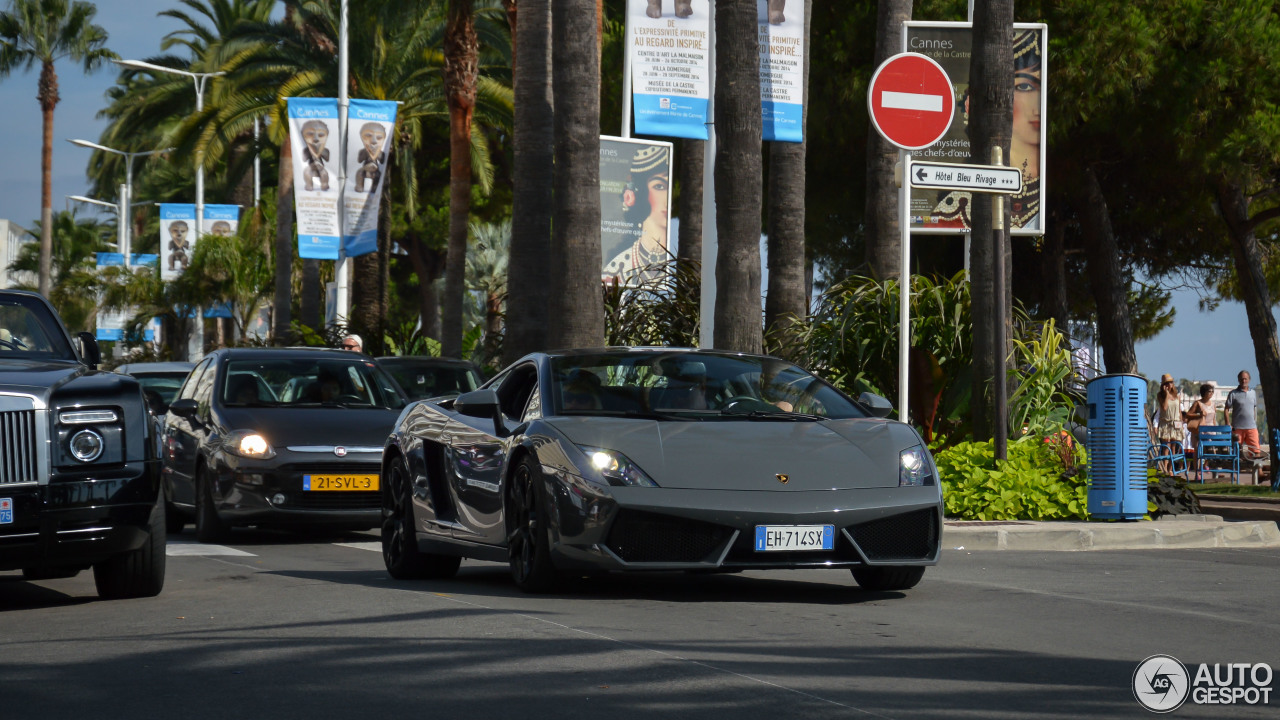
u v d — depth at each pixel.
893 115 27.92
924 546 18.12
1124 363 60.72
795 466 17.92
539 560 18.45
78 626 16.84
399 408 32.75
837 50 59.75
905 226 28.33
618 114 73.44
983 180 28.66
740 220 33.56
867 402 20.53
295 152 67.69
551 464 18.20
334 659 14.04
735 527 17.20
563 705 11.82
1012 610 17.73
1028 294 69.94
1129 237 68.94
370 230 68.06
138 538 18.58
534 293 46.28
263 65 90.31
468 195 67.19
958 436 32.97
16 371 19.11
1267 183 63.56
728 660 13.83
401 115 89.44
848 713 11.49
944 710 11.63
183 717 11.63
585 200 39.38
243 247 109.12
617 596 18.78
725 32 33.56
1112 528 27.39
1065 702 11.99
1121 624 16.64
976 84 31.62
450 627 15.91
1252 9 53.56
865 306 34.31
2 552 17.73
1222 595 19.66
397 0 82.81
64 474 18.09
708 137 38.81
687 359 20.91
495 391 21.52
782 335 36.44
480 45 86.38
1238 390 60.97
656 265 44.75
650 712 11.54
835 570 22.39
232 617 17.20
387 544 22.70
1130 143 55.88
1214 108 53.81
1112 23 52.25
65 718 11.65
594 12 39.62
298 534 32.50
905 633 15.67
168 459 33.19
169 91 118.69
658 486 17.45
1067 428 33.56
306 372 32.94
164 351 114.88
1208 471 63.09
